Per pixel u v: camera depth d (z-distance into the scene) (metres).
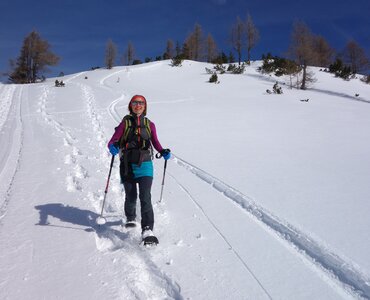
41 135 9.06
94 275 2.88
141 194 3.49
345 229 3.80
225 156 7.18
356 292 2.79
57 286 2.72
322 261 3.21
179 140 8.84
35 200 4.57
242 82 29.64
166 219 4.02
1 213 4.14
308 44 29.53
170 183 5.38
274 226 3.93
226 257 3.22
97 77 34.69
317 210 4.33
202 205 4.49
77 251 3.25
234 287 2.78
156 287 2.80
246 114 13.66
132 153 3.54
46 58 46.00
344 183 5.45
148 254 3.22
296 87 28.22
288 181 5.53
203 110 14.57
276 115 13.63
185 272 2.96
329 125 11.64
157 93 21.00
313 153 7.56
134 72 38.19
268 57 42.88
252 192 4.99
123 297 2.61
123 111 14.06
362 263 3.12
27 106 15.30
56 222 3.90
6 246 3.33
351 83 33.66
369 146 8.42
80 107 14.84
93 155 7.15
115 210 4.34
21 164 6.30
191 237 3.59
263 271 3.02
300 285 2.84
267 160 6.88
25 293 2.63
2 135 9.15
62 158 6.76
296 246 3.50
